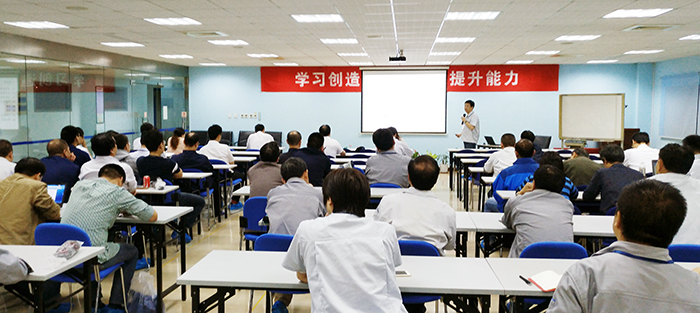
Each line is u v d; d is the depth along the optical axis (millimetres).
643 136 6168
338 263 1744
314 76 13156
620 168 4184
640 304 1334
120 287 3355
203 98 13547
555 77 12477
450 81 12773
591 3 5418
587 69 12406
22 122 8141
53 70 8773
